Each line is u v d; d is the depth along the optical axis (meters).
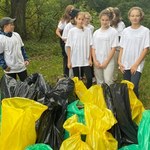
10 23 4.44
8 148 3.00
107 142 3.03
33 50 11.08
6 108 3.04
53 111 3.33
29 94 3.46
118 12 5.21
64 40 5.48
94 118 3.13
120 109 3.38
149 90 5.65
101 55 4.49
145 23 15.52
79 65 4.63
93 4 19.12
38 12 14.35
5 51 4.44
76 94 3.69
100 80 4.62
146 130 3.02
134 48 4.18
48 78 6.93
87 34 4.62
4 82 3.71
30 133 3.05
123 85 3.51
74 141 2.97
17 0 12.94
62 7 15.05
